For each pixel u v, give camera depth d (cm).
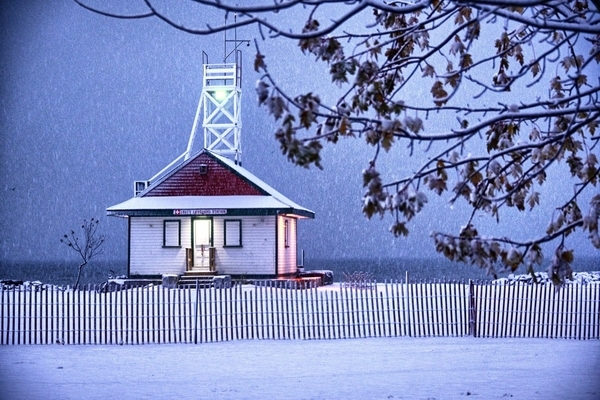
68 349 2080
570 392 1375
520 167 866
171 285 3928
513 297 2245
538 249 723
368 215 708
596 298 2441
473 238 738
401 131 712
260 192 4328
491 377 1548
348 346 2070
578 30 670
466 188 811
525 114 727
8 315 2216
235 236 4206
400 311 2325
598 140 845
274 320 2283
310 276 4622
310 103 703
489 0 624
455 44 847
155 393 1418
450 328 2364
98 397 1384
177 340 2261
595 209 732
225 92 5162
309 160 683
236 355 1927
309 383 1505
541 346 2022
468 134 732
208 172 4378
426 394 1373
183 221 4222
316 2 645
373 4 652
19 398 1379
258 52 684
